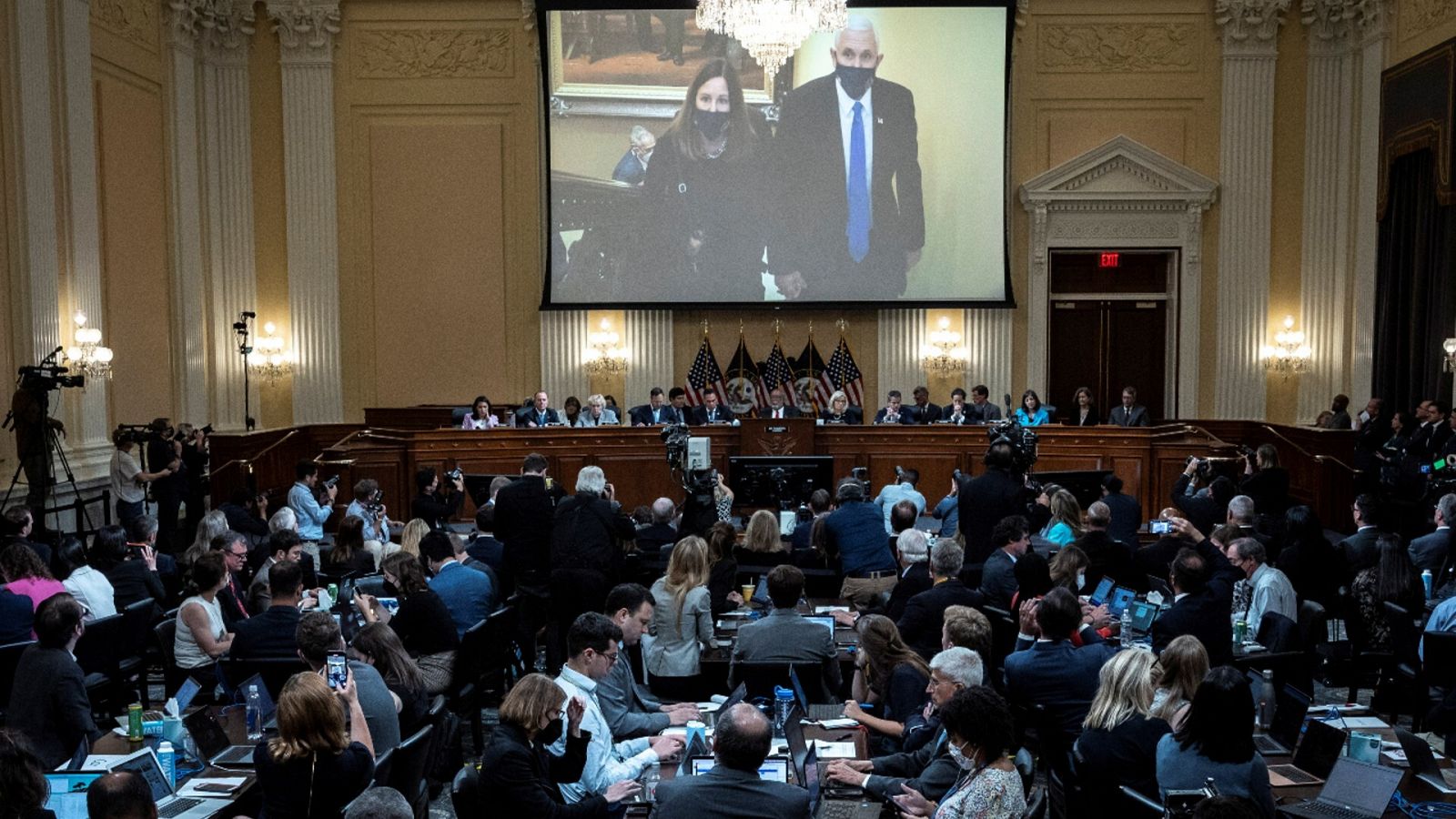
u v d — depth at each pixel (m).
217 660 6.69
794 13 12.23
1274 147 18.38
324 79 18.23
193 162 17.55
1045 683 5.78
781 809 4.17
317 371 18.45
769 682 6.44
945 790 4.86
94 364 14.09
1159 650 6.84
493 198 18.47
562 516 9.34
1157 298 19.00
